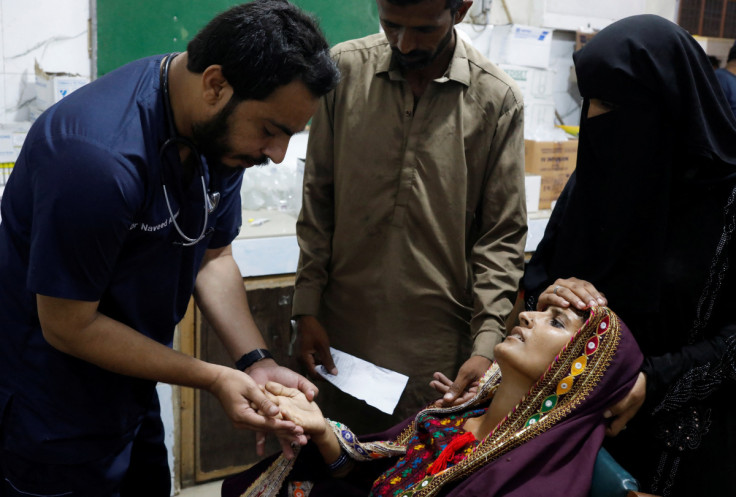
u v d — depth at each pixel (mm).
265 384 1518
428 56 1578
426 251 1780
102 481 1474
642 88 1458
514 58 3393
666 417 1486
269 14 1134
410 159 1722
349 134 1754
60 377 1351
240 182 1541
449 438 1509
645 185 1485
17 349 1352
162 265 1361
